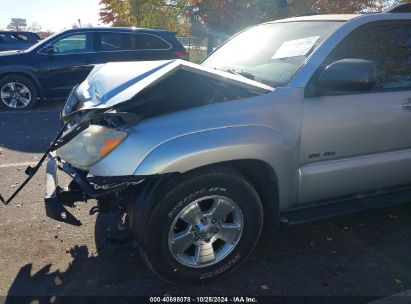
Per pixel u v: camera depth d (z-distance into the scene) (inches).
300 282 113.8
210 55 162.7
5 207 155.3
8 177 187.9
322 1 490.0
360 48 123.8
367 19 125.7
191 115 101.4
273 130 108.2
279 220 117.0
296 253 127.9
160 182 99.9
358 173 125.0
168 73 100.8
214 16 581.6
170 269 106.1
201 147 98.4
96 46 359.3
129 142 96.2
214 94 109.0
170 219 101.9
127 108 102.4
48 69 347.3
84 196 108.6
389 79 129.0
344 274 117.5
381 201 130.5
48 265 119.9
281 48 130.8
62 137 109.6
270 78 120.0
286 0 511.5
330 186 122.6
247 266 121.0
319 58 116.6
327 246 132.0
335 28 123.6
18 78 344.2
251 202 110.3
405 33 133.1
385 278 115.6
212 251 110.3
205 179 102.3
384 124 125.4
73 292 108.7
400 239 136.6
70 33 353.7
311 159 117.5
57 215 103.2
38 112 337.4
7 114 327.3
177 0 703.1
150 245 102.0
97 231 138.6
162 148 96.5
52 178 113.7
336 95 117.5
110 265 120.3
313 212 121.5
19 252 125.8
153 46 374.3
